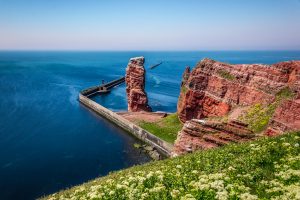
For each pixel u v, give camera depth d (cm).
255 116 5216
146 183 1736
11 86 16875
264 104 5366
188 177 1723
